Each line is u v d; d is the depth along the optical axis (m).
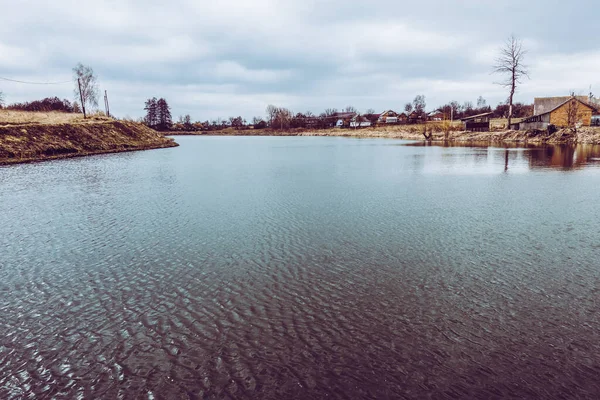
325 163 42.09
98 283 11.16
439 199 21.48
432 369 7.19
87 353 7.91
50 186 27.20
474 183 26.64
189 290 10.58
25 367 7.51
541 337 8.15
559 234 14.83
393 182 27.67
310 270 11.74
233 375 7.12
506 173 31.27
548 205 19.56
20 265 12.59
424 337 8.21
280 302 9.82
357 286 10.63
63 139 54.59
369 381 6.89
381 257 12.71
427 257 12.67
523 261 12.23
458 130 98.75
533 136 68.12
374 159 46.06
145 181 29.45
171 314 9.34
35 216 18.70
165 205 20.81
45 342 8.33
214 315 9.25
